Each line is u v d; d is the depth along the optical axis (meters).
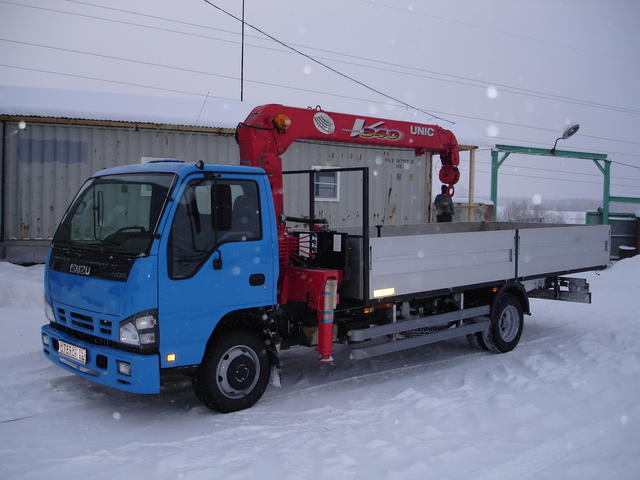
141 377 4.53
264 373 5.42
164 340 4.68
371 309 6.02
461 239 6.83
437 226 9.23
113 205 5.12
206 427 4.86
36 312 8.13
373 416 5.14
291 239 6.02
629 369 6.61
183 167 4.94
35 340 6.83
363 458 4.19
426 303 7.02
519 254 7.65
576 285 8.41
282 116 6.09
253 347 5.34
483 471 3.96
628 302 11.49
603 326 9.24
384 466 4.05
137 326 4.57
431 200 16.02
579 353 7.43
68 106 11.87
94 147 11.92
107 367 4.71
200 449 4.36
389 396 5.76
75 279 5.05
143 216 4.87
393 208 15.33
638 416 5.09
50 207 11.70
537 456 4.23
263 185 5.42
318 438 4.59
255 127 6.05
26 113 11.21
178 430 4.79
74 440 4.55
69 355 5.11
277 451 4.31
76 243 5.30
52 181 11.69
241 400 5.26
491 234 7.22
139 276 4.57
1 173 11.40
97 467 4.02
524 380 6.23
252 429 4.80
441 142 7.81
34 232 11.62
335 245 6.11
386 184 15.16
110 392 5.70
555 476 3.91
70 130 11.74
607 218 19.02
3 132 11.36
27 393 5.55
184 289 4.79
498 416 5.11
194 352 4.87
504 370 6.71
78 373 5.02
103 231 5.11
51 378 5.95
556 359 7.17
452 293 6.90
